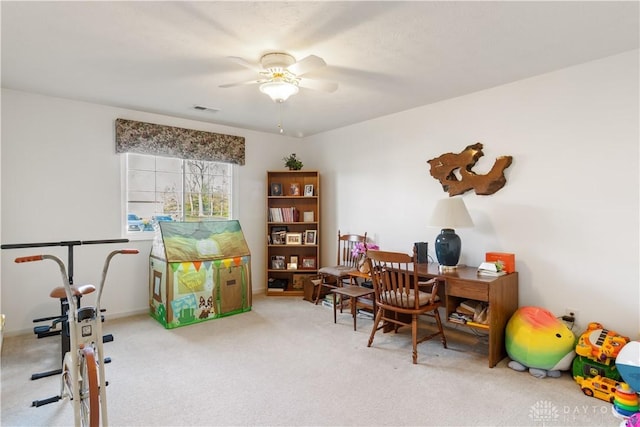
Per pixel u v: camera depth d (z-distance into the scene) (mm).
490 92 3221
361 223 4496
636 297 2482
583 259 2711
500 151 3164
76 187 3580
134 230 4008
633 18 2021
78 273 3609
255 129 4871
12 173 3258
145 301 4027
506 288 2855
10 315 3270
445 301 3002
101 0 1824
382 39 2275
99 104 3691
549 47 2406
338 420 1994
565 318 2736
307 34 2207
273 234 4977
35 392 2295
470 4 1879
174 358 2805
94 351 1803
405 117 3941
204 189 4566
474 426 1941
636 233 2479
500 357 2787
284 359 2793
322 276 4500
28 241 3340
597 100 2623
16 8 1893
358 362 2744
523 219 3027
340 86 3158
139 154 3980
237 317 3879
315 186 5070
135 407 2115
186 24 2078
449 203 3100
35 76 2902
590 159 2666
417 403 2166
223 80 2994
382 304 2973
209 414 2051
